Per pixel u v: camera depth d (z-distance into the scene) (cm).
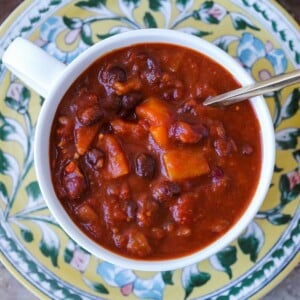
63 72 25
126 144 26
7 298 33
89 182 25
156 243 26
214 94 26
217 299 29
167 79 26
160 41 26
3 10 33
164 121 25
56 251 29
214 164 26
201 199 26
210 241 26
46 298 28
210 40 29
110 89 26
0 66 29
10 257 28
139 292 29
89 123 25
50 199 25
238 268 29
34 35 29
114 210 25
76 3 29
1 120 29
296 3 33
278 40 29
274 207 29
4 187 29
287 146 29
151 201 25
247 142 26
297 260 29
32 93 29
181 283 29
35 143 25
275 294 33
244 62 29
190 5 29
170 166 25
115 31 29
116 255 25
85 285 29
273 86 24
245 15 29
